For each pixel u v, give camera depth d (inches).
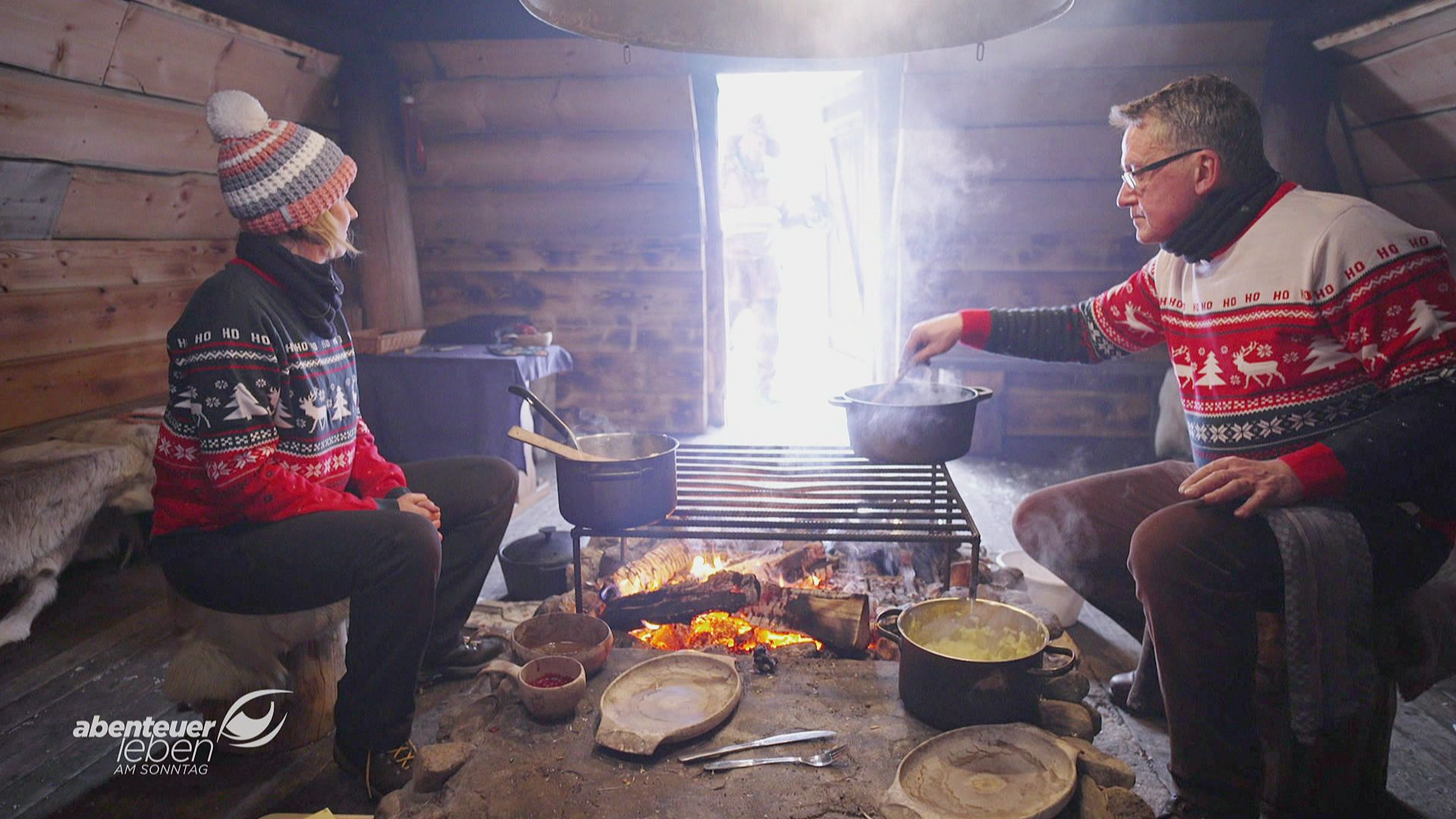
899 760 64.3
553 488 170.6
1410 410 59.6
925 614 74.5
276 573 71.2
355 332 171.2
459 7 176.4
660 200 189.2
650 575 103.8
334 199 74.4
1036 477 175.6
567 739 67.8
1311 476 60.6
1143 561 64.7
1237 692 63.8
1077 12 166.4
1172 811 66.7
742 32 68.3
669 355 200.5
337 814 73.4
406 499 80.0
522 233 195.2
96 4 110.8
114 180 129.0
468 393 159.5
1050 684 72.7
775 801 60.4
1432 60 129.6
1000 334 89.7
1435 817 72.1
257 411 69.1
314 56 159.2
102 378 137.1
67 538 112.7
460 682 94.6
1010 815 56.3
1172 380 174.9
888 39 68.3
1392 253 61.5
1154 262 80.4
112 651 104.7
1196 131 66.8
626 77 175.3
